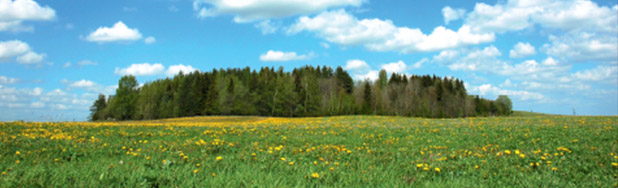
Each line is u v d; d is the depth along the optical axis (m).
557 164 8.76
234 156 9.98
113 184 5.89
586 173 7.96
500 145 13.92
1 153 10.24
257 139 16.56
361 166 8.53
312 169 7.85
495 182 7.18
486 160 9.44
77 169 7.26
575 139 14.37
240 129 22.59
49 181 6.02
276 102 82.81
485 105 103.38
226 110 81.62
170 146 12.42
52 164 8.58
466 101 96.19
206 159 9.08
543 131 18.25
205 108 83.56
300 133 20.30
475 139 16.56
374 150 12.16
